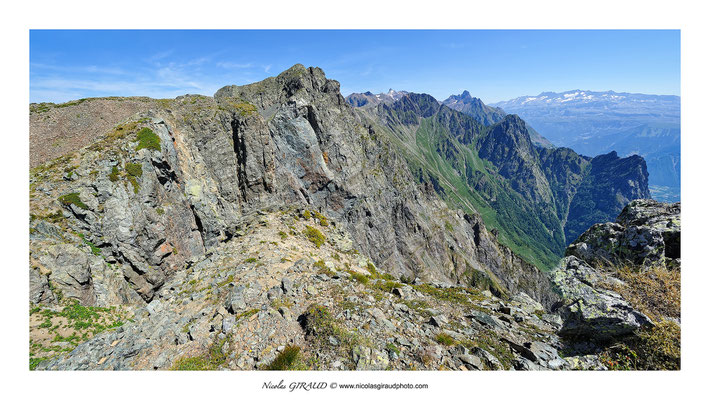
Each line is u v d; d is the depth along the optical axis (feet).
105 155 107.24
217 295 65.10
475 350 43.37
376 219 427.33
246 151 225.56
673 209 48.34
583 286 43.45
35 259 70.90
